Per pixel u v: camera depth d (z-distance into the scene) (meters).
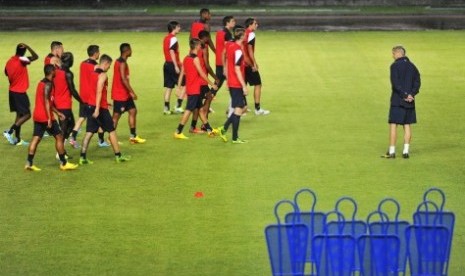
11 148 37.56
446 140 38.25
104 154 36.38
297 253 21.91
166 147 37.41
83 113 36.94
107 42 66.38
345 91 49.19
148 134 39.75
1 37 69.19
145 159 35.53
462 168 33.91
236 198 30.39
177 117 43.22
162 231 27.30
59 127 34.16
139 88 50.31
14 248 26.06
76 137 38.66
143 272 24.19
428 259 22.14
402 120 34.81
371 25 75.62
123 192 31.25
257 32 72.12
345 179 32.50
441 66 56.50
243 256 25.23
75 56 60.53
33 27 74.69
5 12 84.19
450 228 22.77
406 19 78.88
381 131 39.94
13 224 28.12
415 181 32.19
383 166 34.19
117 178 32.97
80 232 27.34
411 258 22.23
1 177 33.28
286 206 29.44
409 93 34.59
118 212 29.11
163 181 32.50
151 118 43.00
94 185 32.12
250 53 42.59
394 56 34.91
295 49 63.28
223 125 40.59
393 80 34.66
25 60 37.59
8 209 29.58
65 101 36.09
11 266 24.70
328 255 21.58
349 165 34.34
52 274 24.12
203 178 32.81
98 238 26.78
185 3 89.75
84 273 24.17
